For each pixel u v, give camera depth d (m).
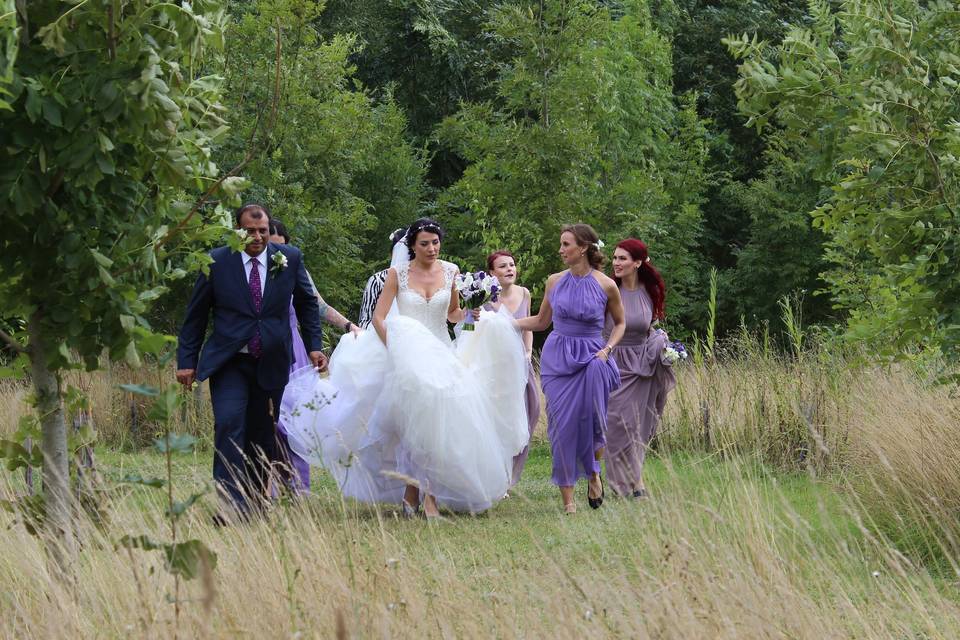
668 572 4.45
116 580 4.48
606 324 8.88
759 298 25.03
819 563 4.74
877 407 8.35
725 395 10.51
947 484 6.18
